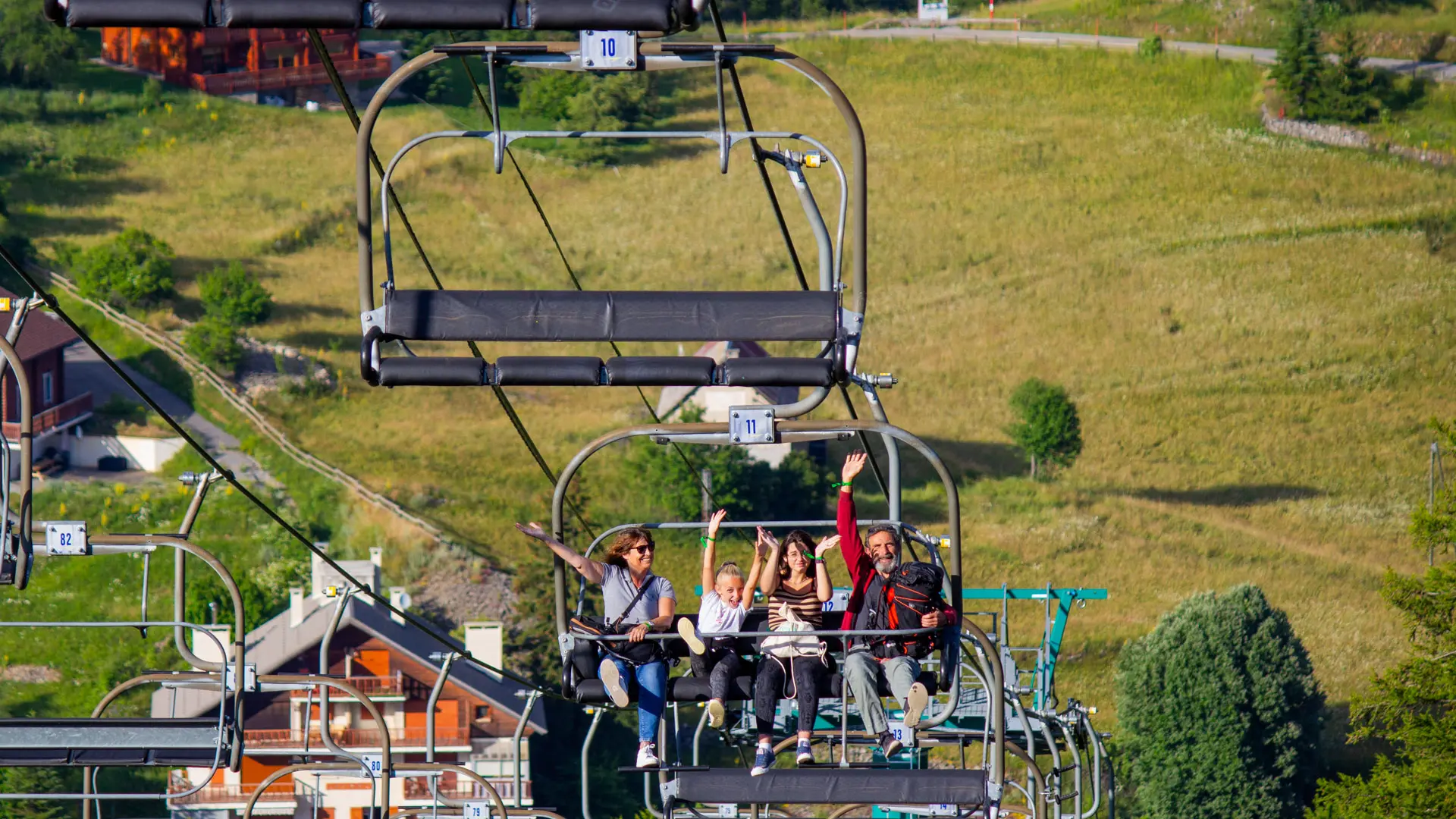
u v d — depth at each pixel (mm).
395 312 38500
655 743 47438
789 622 47594
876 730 46938
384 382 38812
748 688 48312
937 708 73250
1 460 46594
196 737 51000
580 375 38875
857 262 38875
